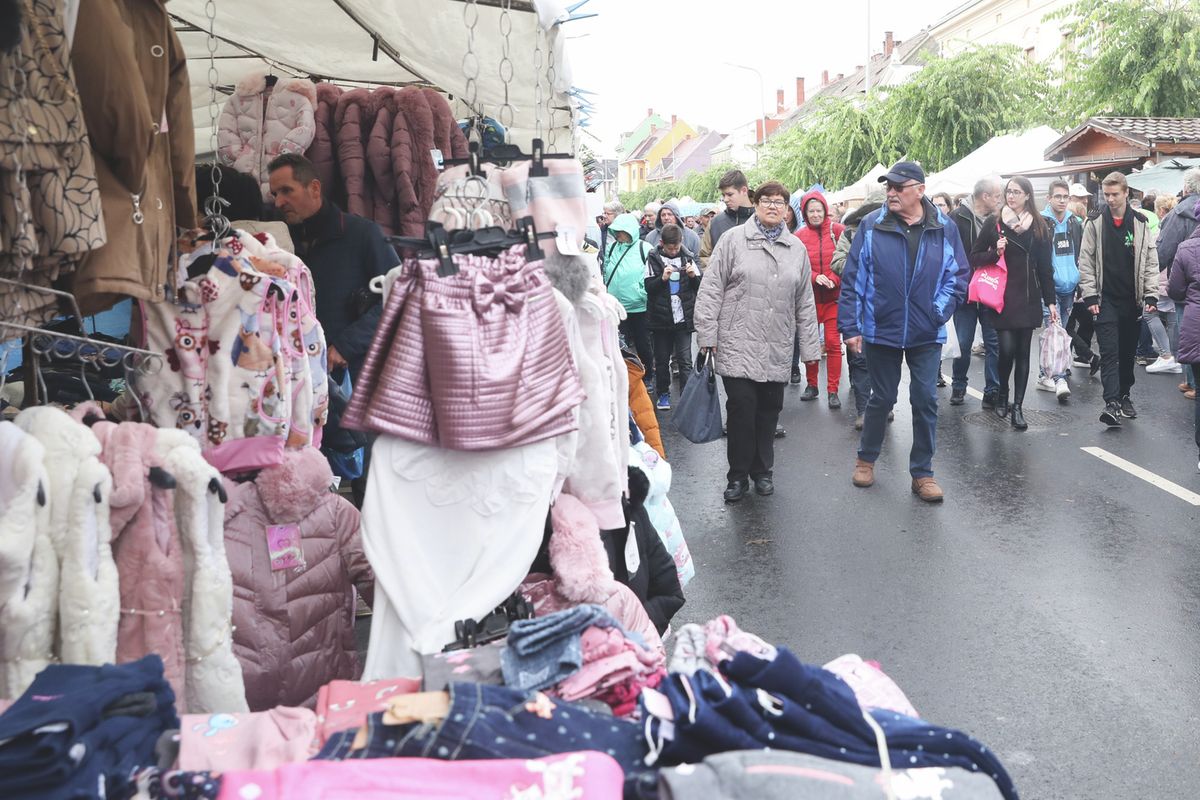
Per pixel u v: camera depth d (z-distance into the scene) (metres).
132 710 1.98
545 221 3.08
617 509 3.17
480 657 2.32
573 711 2.04
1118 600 5.34
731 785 1.81
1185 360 7.45
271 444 3.18
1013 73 29.92
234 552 3.08
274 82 5.48
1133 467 7.89
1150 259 9.13
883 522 6.78
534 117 6.40
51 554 2.40
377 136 5.57
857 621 5.17
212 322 3.33
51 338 2.72
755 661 2.03
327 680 3.26
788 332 7.25
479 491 2.82
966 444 8.87
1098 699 4.29
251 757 2.05
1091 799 3.57
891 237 7.06
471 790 1.83
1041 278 9.16
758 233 7.15
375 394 2.80
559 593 2.97
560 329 2.94
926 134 30.23
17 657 2.37
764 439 7.48
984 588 5.56
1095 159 21.33
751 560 6.14
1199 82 24.08
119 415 3.35
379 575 2.77
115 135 2.65
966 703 4.28
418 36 5.07
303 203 4.72
